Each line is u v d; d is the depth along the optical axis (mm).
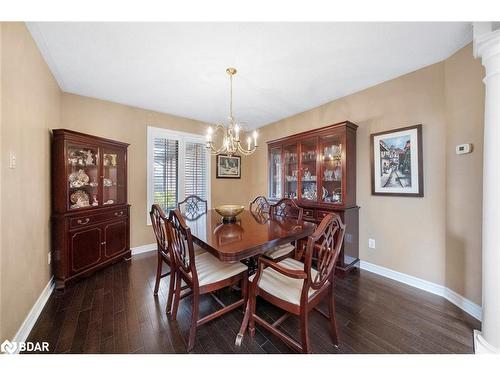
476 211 1734
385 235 2479
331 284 1424
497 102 1292
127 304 1886
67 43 1788
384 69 2213
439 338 1474
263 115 3734
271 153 3719
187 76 2357
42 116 1958
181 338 1473
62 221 2162
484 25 1458
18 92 1474
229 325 1617
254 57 1998
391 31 1652
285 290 1348
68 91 2701
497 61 1286
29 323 1560
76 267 2277
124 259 2945
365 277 2453
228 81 2477
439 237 2066
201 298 2018
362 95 2689
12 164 1380
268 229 1846
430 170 2125
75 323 1625
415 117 2225
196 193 4008
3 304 1263
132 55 1965
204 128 4078
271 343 1433
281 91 2738
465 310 1787
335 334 1404
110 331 1537
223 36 1706
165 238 1926
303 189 3139
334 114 3041
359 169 2721
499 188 1286
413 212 2248
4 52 1307
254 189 4648
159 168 3564
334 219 1268
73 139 2305
